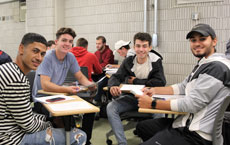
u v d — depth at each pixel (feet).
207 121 4.55
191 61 12.53
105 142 8.39
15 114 4.09
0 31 21.57
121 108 7.20
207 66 4.68
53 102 5.26
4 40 21.40
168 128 5.28
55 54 7.61
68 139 4.73
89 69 10.62
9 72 4.03
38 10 17.42
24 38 4.50
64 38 7.38
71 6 16.76
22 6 19.63
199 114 4.65
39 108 6.71
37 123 4.60
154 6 13.23
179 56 12.88
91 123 7.30
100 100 11.53
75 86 7.39
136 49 7.45
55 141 4.68
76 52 10.56
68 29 7.47
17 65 4.44
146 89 6.31
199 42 5.19
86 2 16.02
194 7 12.23
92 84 7.76
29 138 4.49
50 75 7.39
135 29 14.23
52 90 6.89
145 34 7.41
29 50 4.44
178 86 6.26
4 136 4.13
